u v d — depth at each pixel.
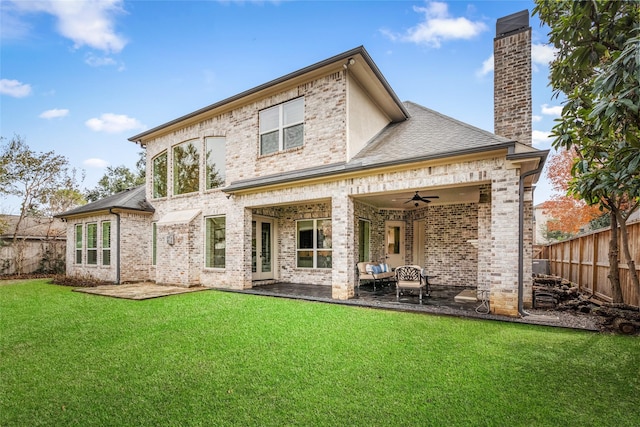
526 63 9.28
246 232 12.08
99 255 15.51
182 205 14.45
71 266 17.36
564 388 3.73
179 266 13.23
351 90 10.42
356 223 12.32
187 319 7.13
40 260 19.70
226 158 13.12
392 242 14.89
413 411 3.25
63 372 4.30
